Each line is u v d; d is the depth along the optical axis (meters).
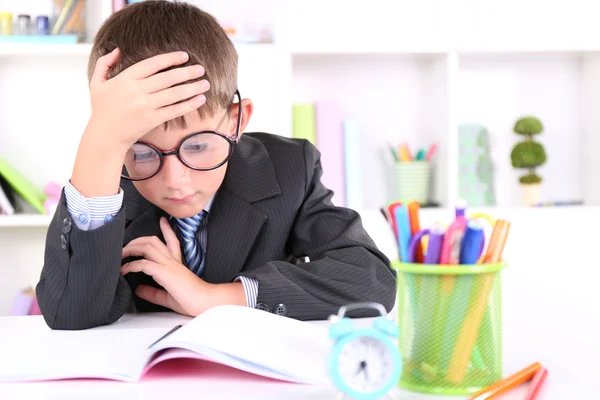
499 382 0.64
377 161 2.51
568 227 2.32
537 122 2.42
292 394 0.64
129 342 0.82
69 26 2.29
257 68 2.25
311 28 2.30
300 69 2.50
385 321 0.60
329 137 2.27
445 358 0.65
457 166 2.31
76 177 0.97
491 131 2.53
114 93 0.94
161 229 1.16
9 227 2.49
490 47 2.32
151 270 1.06
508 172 2.53
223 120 1.06
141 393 0.65
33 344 0.84
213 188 1.04
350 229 1.19
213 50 1.05
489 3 2.36
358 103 2.51
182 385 0.68
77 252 0.98
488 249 0.67
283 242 1.22
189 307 1.03
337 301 1.05
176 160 0.99
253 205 1.21
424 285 0.65
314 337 0.79
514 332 0.90
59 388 0.67
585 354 0.77
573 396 0.61
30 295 2.26
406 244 0.67
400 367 0.58
